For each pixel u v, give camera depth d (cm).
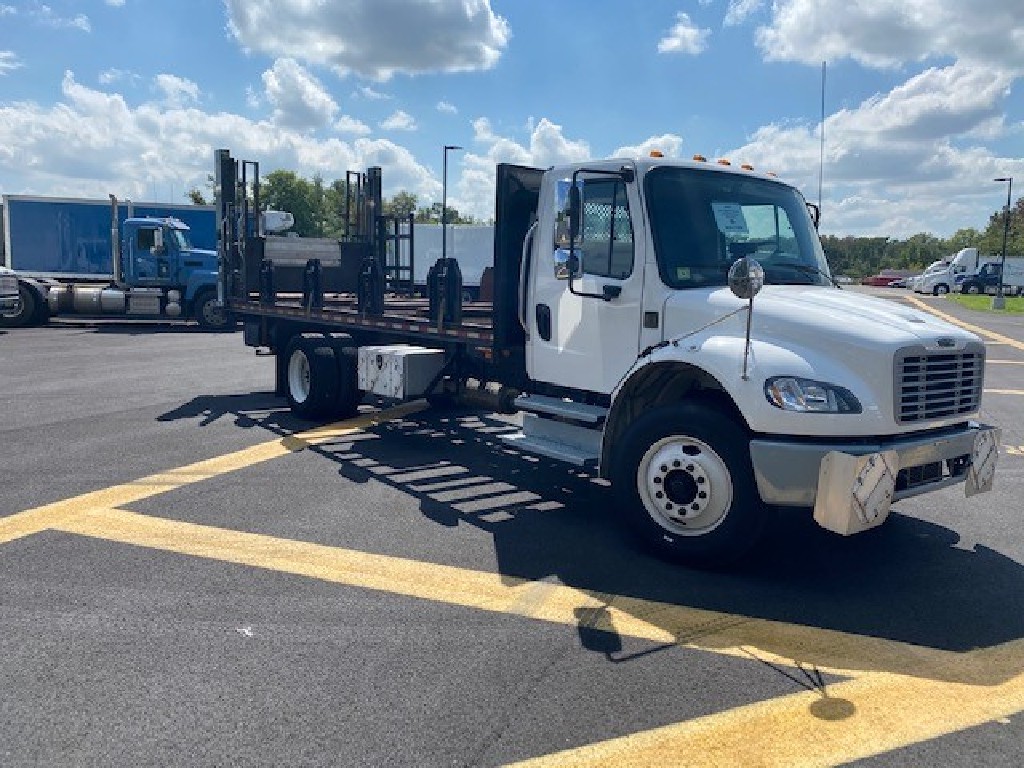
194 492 638
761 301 500
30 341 1850
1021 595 464
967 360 507
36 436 837
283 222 1419
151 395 1109
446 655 376
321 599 438
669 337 535
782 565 506
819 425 447
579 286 591
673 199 558
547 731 315
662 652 384
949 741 313
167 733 309
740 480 469
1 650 374
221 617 412
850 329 463
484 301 1023
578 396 616
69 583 454
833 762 298
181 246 2220
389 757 296
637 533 516
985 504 652
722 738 312
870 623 422
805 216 634
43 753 295
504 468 731
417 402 1059
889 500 444
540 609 431
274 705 330
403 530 556
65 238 2608
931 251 11194
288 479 680
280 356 1007
